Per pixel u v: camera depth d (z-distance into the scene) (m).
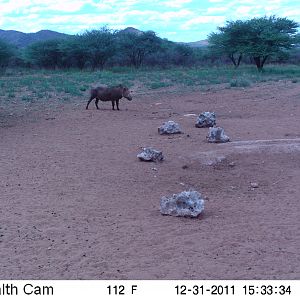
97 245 8.16
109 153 14.78
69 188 11.36
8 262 7.53
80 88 33.84
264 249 8.02
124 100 28.72
